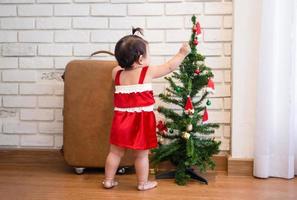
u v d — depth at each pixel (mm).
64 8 2152
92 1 2135
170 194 1710
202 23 2076
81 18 2148
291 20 1834
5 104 2223
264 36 1858
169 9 2092
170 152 1856
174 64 1743
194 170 2061
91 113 1956
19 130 2223
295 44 1883
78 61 1975
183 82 1881
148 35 2113
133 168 2121
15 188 1778
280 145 1924
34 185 1825
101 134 1961
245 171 1999
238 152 2021
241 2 1955
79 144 1967
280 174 1940
